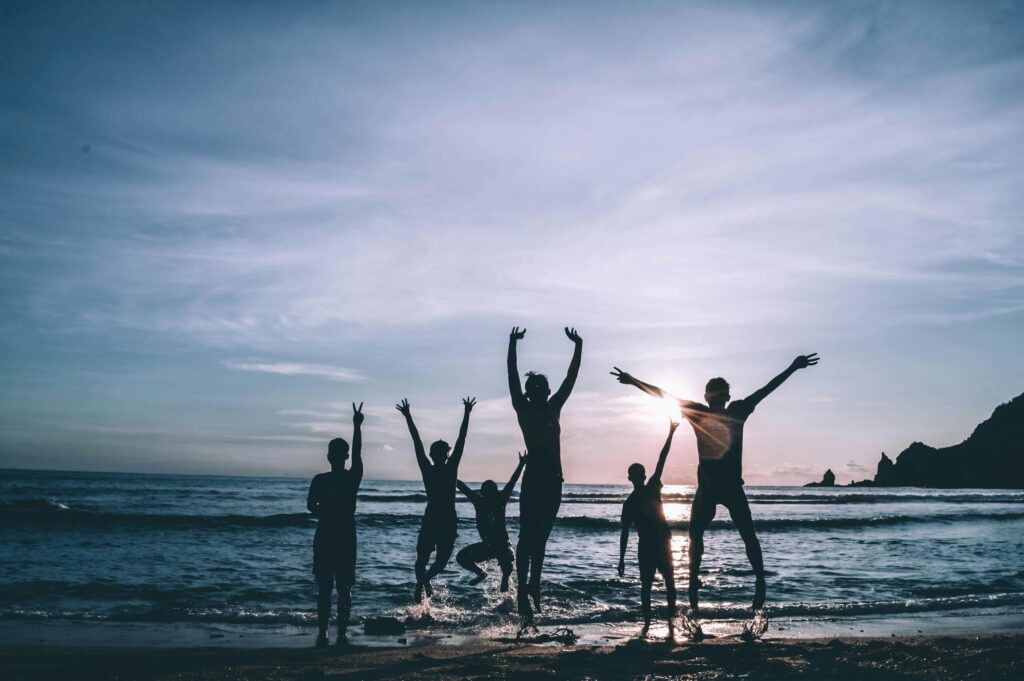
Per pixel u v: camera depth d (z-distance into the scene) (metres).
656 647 6.56
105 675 5.30
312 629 8.13
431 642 7.32
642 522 8.19
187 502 39.06
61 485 62.94
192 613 8.75
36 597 9.75
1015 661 5.73
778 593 11.34
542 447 6.77
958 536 23.00
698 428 7.09
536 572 7.24
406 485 129.75
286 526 21.77
